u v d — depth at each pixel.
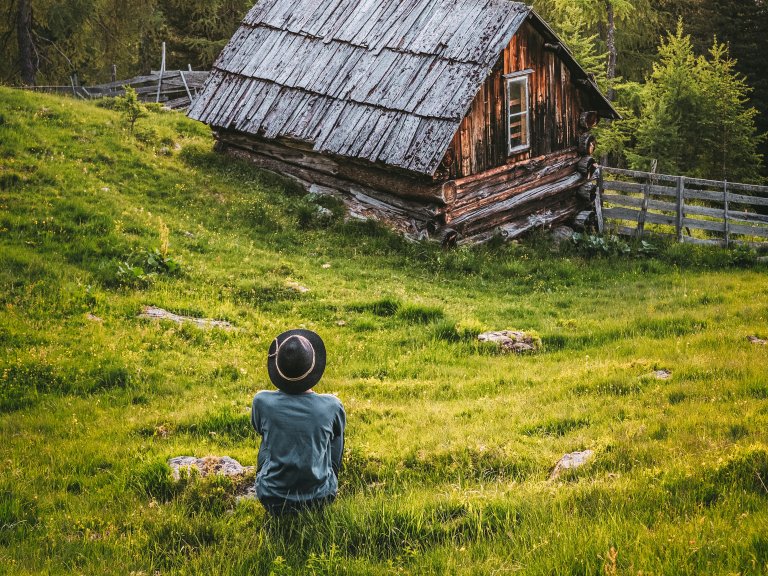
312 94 19.92
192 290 13.98
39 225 14.85
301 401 5.68
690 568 4.50
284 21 22.16
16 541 5.95
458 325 13.14
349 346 12.31
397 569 5.04
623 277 18.14
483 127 18.61
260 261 16.05
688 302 15.30
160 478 6.87
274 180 20.84
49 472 7.38
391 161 17.42
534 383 10.61
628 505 5.58
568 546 4.91
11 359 10.39
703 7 40.59
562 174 21.38
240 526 5.93
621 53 37.94
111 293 13.26
